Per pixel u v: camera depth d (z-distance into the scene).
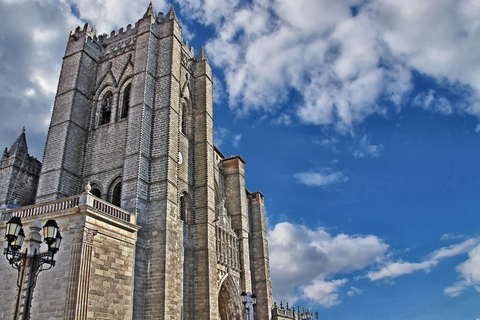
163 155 41.88
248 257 61.84
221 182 65.12
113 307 29.77
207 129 53.69
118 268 31.33
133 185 39.38
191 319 43.06
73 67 50.22
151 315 34.72
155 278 36.06
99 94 50.44
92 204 30.62
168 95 45.28
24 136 48.84
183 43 56.47
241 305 55.75
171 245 38.25
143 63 46.59
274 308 66.38
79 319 26.30
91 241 29.03
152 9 51.00
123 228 33.06
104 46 54.06
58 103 48.62
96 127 48.28
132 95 45.25
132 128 42.97
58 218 29.97
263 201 74.75
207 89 56.62
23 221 31.22
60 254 28.59
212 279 45.69
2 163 46.44
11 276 29.80
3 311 28.72
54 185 43.16
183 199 48.19
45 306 27.22
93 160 46.22
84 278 27.55
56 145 45.66
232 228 62.34
